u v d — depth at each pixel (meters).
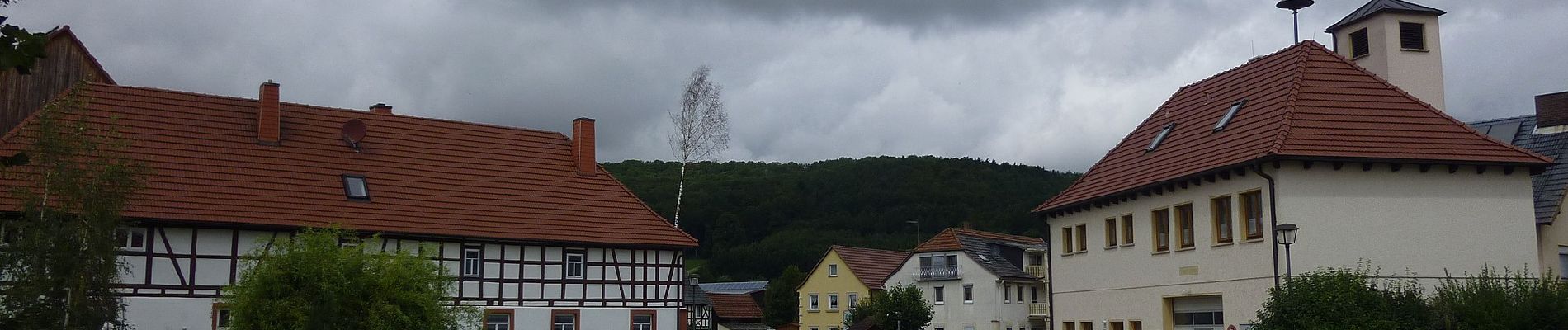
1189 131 30.45
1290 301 23.17
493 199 36.78
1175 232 28.72
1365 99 27.11
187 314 30.55
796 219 103.44
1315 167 25.30
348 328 23.11
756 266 95.81
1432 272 25.44
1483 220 25.95
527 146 40.00
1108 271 31.86
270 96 35.19
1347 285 23.33
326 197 33.88
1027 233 91.81
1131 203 30.83
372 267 23.97
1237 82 30.67
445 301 26.44
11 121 33.03
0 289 20.06
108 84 34.47
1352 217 25.27
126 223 28.69
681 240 38.06
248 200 32.44
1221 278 26.83
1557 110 32.47
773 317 82.06
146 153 32.41
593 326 36.03
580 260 36.38
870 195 104.38
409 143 37.66
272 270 23.20
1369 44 32.72
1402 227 25.52
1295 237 23.33
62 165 21.47
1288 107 26.33
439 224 34.56
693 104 49.62
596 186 39.41
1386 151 25.39
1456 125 26.64
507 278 35.00
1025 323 63.69
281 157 34.53
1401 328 22.94
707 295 74.56
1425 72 32.19
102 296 21.38
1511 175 26.31
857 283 72.44
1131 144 33.53
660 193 100.75
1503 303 22.52
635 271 37.12
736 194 105.31
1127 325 30.66
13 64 9.79
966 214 97.12
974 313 63.69
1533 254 26.08
